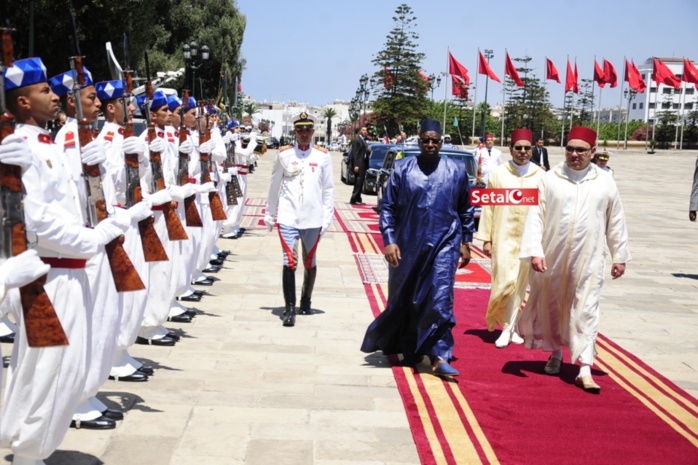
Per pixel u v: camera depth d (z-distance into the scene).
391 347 7.31
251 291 10.26
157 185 6.91
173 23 35.66
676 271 13.56
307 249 8.99
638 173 51.66
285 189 8.84
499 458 5.21
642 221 21.95
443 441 5.45
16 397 4.34
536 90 87.12
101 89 6.09
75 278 4.50
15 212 3.82
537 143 20.42
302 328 8.46
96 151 4.68
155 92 7.77
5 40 3.82
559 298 7.06
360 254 13.70
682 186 39.47
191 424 5.60
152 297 7.40
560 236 6.91
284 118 119.81
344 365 7.20
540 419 6.01
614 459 5.28
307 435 5.49
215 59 43.12
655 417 6.18
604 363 7.66
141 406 5.91
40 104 4.44
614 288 11.73
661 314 10.01
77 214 4.67
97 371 5.25
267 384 6.55
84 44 22.66
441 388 6.64
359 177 23.42
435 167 7.04
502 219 8.14
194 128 9.94
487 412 6.11
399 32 71.31
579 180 6.93
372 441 5.43
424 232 6.90
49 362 4.32
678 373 7.48
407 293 7.05
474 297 10.53
